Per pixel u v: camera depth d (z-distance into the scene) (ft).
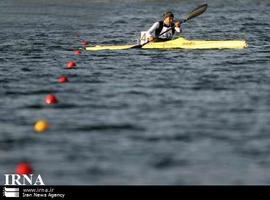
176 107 171.12
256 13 640.17
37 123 149.69
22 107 174.40
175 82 208.85
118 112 166.09
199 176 116.57
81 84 208.03
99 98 184.55
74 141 139.54
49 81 214.90
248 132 144.66
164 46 294.87
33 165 124.16
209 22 518.78
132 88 199.21
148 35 294.46
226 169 119.85
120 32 426.92
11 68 247.70
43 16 590.55
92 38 384.06
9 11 650.43
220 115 161.07
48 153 131.13
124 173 118.62
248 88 196.75
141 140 139.44
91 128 150.20
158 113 164.14
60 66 252.83
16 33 420.77
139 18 567.18
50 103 178.19
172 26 294.05
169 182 114.11
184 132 145.38
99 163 124.36
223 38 378.12
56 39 377.71
